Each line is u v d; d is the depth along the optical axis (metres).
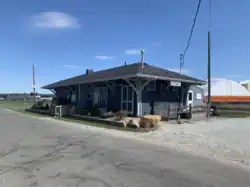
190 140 9.66
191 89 23.31
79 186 4.55
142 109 17.06
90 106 20.48
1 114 23.59
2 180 4.86
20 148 7.81
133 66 20.56
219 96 38.28
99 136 10.41
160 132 11.78
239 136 10.70
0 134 10.63
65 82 26.09
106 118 16.25
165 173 5.40
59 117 20.17
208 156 7.11
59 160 6.38
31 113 25.83
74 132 11.50
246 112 28.11
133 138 10.04
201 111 19.23
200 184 4.76
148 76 15.74
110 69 24.53
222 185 4.73
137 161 6.36
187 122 16.11
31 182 4.75
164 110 17.36
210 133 11.51
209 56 21.58
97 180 4.88
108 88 19.89
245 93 40.16
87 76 24.23
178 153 7.42
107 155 6.96
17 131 11.60
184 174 5.36
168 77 17.08
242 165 6.23
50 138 9.73
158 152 7.48
